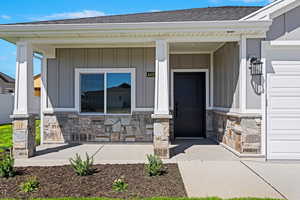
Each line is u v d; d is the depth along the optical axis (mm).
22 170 5461
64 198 3953
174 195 4156
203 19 7824
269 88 6441
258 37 6434
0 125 16594
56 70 8914
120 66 8859
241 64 6461
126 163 6105
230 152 7207
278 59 6438
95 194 4172
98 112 8930
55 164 6059
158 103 6555
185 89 9961
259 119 6418
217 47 8656
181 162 6168
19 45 6758
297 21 6398
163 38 6688
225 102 7992
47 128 8898
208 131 9617
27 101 6711
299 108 6414
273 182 4844
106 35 6629
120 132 8867
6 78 25906
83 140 8891
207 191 4352
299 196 4160
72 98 8906
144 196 4098
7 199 3943
